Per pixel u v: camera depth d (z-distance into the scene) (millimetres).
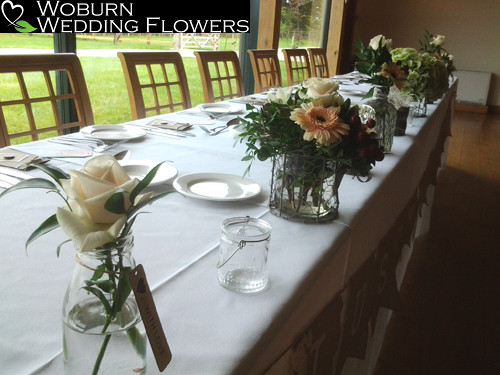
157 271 760
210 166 1336
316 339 873
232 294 712
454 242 2900
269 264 813
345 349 1148
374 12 8398
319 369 926
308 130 900
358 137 936
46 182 473
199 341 599
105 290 474
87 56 2971
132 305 490
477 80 8133
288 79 3617
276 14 4406
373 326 1460
